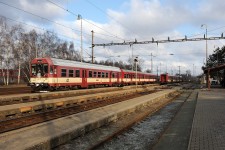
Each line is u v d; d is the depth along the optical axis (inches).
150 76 3110.2
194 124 521.3
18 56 2615.7
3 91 1374.3
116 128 553.0
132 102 906.1
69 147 409.1
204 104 884.6
